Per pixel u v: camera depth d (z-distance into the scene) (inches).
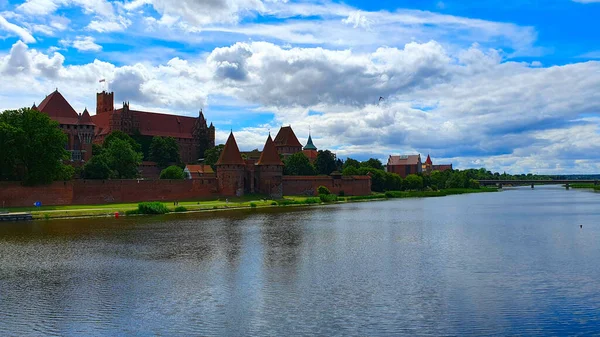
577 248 2105.1
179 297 1338.6
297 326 1115.3
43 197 3932.1
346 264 1755.7
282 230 2748.5
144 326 1124.5
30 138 3823.8
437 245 2197.3
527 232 2677.2
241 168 5285.4
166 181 4749.0
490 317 1163.9
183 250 2055.9
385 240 2356.1
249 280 1519.4
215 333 1080.2
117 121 7396.7
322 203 5418.3
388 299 1307.8
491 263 1768.0
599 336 1048.2
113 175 5029.5
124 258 1877.5
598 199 6525.6
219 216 3631.9
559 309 1219.2
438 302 1280.8
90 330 1102.4
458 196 7529.5
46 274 1611.7
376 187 7470.5
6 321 1160.2
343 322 1137.4
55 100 6161.4
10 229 2755.9
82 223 3088.1
